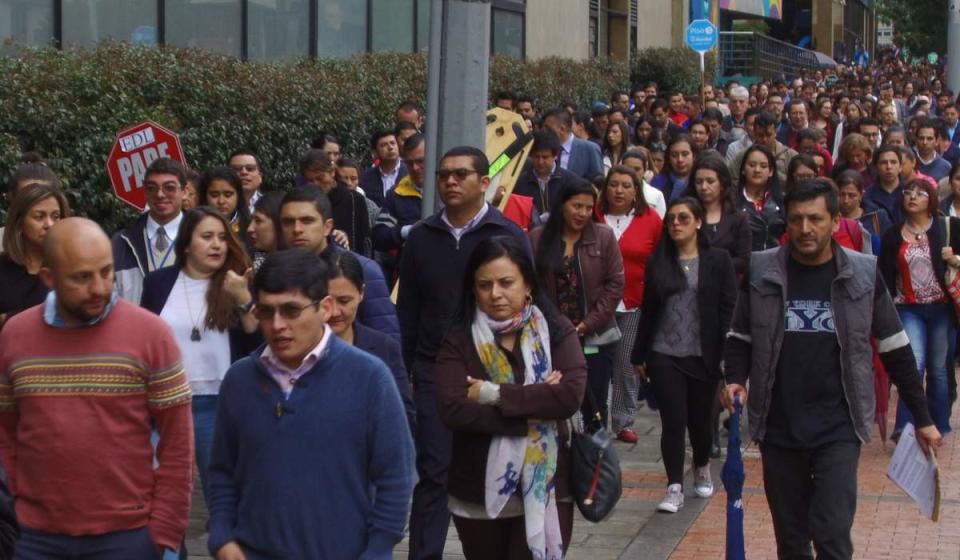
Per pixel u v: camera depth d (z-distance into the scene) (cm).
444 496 1017
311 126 2234
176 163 1141
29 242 1008
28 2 2025
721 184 1495
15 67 1688
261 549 690
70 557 751
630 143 2661
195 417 1012
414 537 1020
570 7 4253
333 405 690
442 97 1177
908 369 938
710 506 1289
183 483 766
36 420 743
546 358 810
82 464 742
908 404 941
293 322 683
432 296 1051
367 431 695
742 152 2150
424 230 1058
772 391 938
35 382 742
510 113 1614
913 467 931
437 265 1047
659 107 2892
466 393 804
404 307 1070
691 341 1276
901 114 3997
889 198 1703
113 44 1928
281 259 688
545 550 806
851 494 909
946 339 1489
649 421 1684
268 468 689
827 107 3041
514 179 1576
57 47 2014
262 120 2089
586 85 3812
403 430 702
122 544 754
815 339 927
